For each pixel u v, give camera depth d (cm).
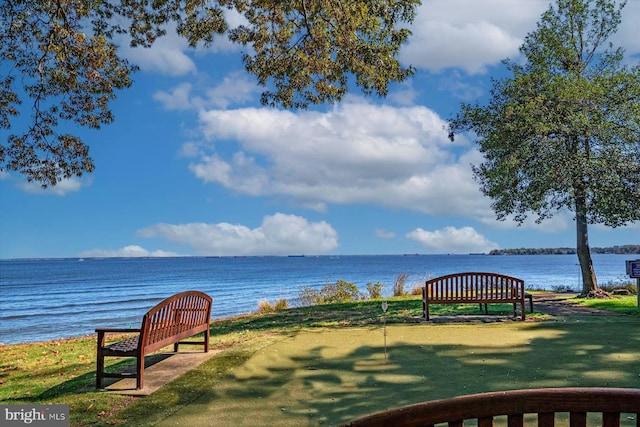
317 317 1333
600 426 461
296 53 990
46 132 1083
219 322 1378
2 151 1060
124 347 698
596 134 1587
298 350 869
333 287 2067
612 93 1647
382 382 655
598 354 772
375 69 934
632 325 1039
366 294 2231
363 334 1020
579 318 1163
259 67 1013
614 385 606
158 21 1008
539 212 1738
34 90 1036
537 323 1099
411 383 645
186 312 811
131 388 670
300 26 980
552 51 1822
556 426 459
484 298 1191
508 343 884
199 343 889
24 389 724
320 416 538
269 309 1859
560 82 1622
